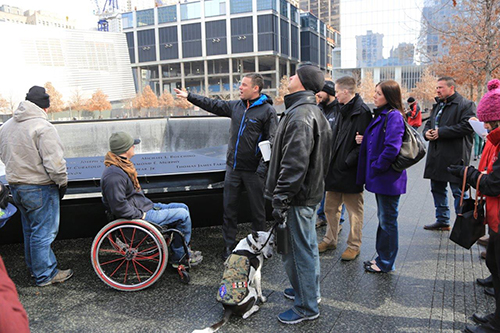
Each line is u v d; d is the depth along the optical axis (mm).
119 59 98562
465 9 10766
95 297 2979
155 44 116750
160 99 90812
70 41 89312
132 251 3053
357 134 3434
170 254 3496
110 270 3436
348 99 3518
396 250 3229
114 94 97375
